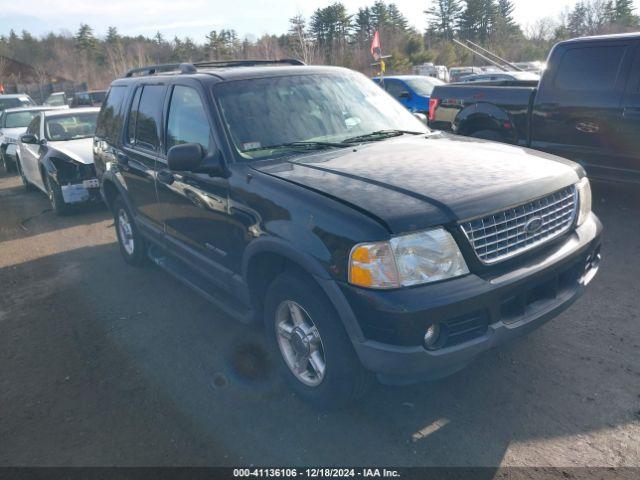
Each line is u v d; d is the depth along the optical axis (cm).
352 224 267
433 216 263
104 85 4903
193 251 425
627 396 315
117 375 377
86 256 644
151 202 482
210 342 415
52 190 820
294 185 310
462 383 339
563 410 308
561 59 646
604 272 484
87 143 870
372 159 339
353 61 3738
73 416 334
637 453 272
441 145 372
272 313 332
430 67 3425
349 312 269
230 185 350
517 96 693
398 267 258
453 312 259
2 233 776
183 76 430
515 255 284
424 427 304
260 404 334
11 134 1295
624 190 726
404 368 261
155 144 463
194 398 345
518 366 352
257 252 327
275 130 383
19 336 448
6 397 359
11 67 6462
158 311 476
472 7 6825
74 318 474
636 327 389
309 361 324
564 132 651
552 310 297
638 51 584
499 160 331
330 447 293
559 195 314
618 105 593
